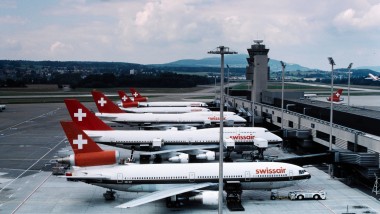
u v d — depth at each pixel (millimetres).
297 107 148500
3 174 95688
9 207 72938
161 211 71125
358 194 80625
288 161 91375
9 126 177250
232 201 73938
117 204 74750
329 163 90688
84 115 104625
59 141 140875
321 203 75312
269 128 153375
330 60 94312
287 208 72625
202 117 151875
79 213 69938
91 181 72625
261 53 189250
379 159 81000
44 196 79312
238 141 108250
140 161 105000
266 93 177875
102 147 122688
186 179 73938
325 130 106062
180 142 106875
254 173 75688
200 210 71562
